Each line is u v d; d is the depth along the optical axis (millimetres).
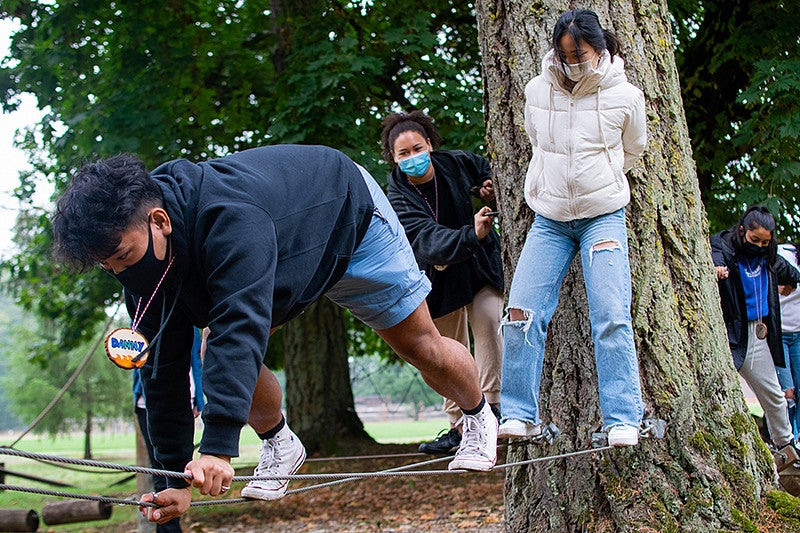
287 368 13469
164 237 2236
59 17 10922
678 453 4086
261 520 9711
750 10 9820
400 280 2766
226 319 2162
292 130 9977
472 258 4820
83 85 11219
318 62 10164
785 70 8664
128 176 2189
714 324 4363
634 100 3646
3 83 11281
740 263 6027
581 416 4250
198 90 11320
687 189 4430
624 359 3639
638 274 4211
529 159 4504
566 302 4332
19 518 6703
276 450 2895
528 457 4449
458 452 3229
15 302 15852
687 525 3988
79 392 30938
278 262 2371
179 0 11234
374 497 10336
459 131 10141
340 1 11469
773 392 6074
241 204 2273
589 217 3689
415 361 2977
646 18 4504
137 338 2396
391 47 10719
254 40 12516
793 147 8945
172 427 2600
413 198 4758
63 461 1968
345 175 2600
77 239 2133
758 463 4238
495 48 4672
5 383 34781
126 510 11977
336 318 13516
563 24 3588
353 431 13250
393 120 4836
